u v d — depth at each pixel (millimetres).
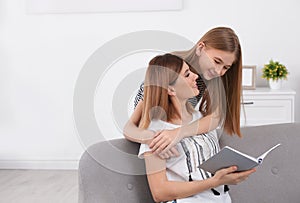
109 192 1595
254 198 1795
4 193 3494
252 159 1386
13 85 4133
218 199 1560
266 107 3531
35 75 4102
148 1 3926
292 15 3875
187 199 1502
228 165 1448
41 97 4121
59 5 3984
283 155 1827
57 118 4133
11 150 4199
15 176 3955
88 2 3965
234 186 1791
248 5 3893
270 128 1893
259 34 3908
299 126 1896
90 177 1583
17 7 4039
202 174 1554
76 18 4012
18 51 4086
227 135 1861
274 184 1809
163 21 3959
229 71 1660
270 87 3705
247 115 3547
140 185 1657
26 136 4176
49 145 4164
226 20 3922
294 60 3910
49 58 4070
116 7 3953
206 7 3916
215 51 1569
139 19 3971
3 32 4078
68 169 4152
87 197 1573
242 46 3934
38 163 4180
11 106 4156
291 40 3895
